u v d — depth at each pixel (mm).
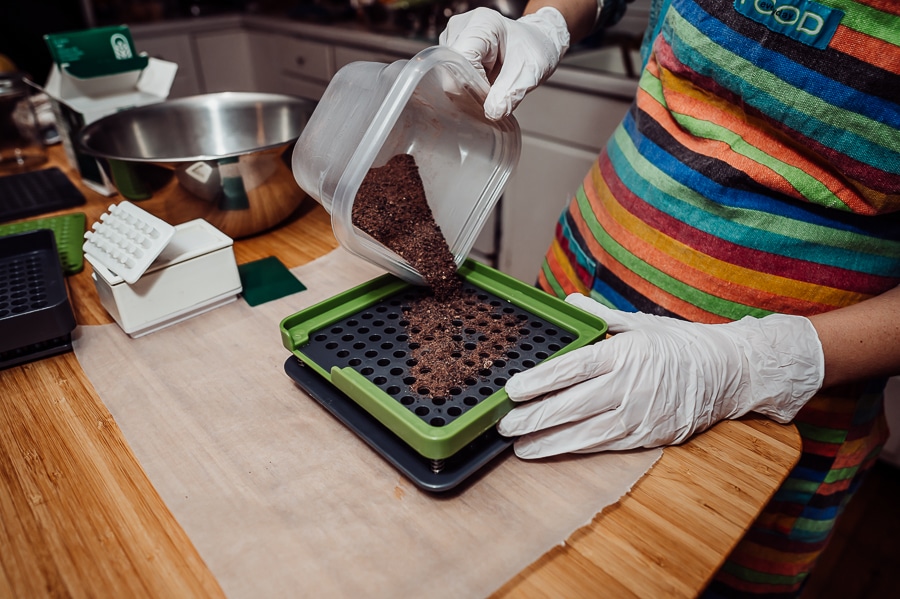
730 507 445
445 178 697
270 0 2279
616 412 491
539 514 441
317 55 1993
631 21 1682
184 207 790
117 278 610
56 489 468
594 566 400
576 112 1427
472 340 573
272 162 781
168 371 599
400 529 430
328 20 2045
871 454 767
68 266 762
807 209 565
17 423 534
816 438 673
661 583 388
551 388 484
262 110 935
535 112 1517
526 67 630
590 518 436
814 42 487
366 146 503
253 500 455
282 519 439
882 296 569
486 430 473
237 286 708
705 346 535
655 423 496
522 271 1767
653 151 652
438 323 600
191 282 666
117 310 632
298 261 807
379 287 651
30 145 1101
